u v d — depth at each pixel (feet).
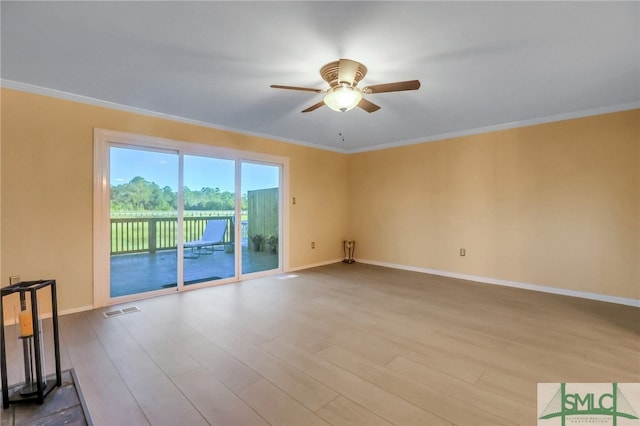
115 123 11.48
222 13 6.22
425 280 15.43
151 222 12.69
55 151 10.29
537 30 6.82
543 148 13.37
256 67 8.57
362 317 10.29
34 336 5.86
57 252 10.37
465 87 9.96
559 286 13.08
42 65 8.43
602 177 12.08
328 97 8.37
